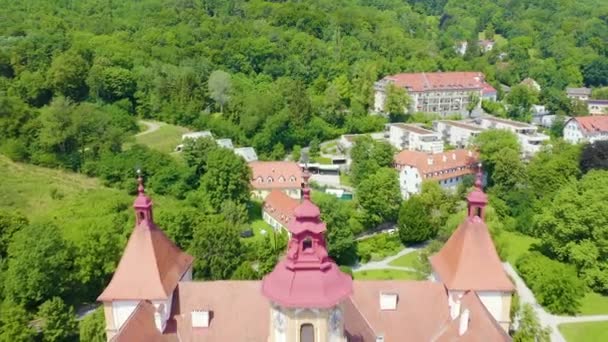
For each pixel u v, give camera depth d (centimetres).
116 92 19900
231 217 13138
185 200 14075
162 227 11025
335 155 19025
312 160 18538
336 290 4462
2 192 13538
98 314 7875
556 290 10269
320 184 16562
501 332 5250
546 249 12862
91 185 14800
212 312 6134
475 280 6191
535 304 10519
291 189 15700
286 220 13100
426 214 13362
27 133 15600
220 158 13762
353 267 12306
